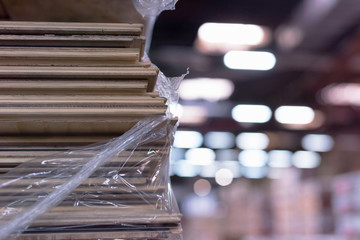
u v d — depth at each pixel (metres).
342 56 7.86
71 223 0.78
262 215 13.09
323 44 7.29
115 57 0.85
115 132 0.87
